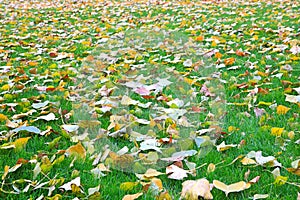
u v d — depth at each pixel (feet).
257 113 8.61
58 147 7.38
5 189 6.00
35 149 7.29
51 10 27.73
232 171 6.40
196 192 5.62
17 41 17.43
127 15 24.36
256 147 7.14
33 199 5.73
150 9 26.53
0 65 13.46
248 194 5.78
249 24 19.21
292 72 11.57
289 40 15.06
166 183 6.18
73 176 6.30
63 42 17.11
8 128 8.20
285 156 6.77
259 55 13.73
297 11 22.50
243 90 10.38
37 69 12.92
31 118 8.81
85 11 26.76
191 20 21.56
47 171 6.43
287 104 9.13
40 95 9.98
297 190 5.82
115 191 5.88
